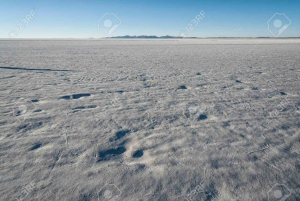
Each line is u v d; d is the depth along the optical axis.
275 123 4.20
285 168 2.75
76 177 2.51
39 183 2.39
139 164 2.80
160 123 4.18
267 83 7.91
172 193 2.29
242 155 3.05
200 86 7.51
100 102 5.47
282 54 20.45
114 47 33.19
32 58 15.98
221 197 2.24
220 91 6.77
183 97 6.07
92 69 11.24
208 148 3.24
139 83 7.96
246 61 15.08
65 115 4.48
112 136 3.58
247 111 4.88
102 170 2.65
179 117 4.51
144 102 5.55
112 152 3.09
